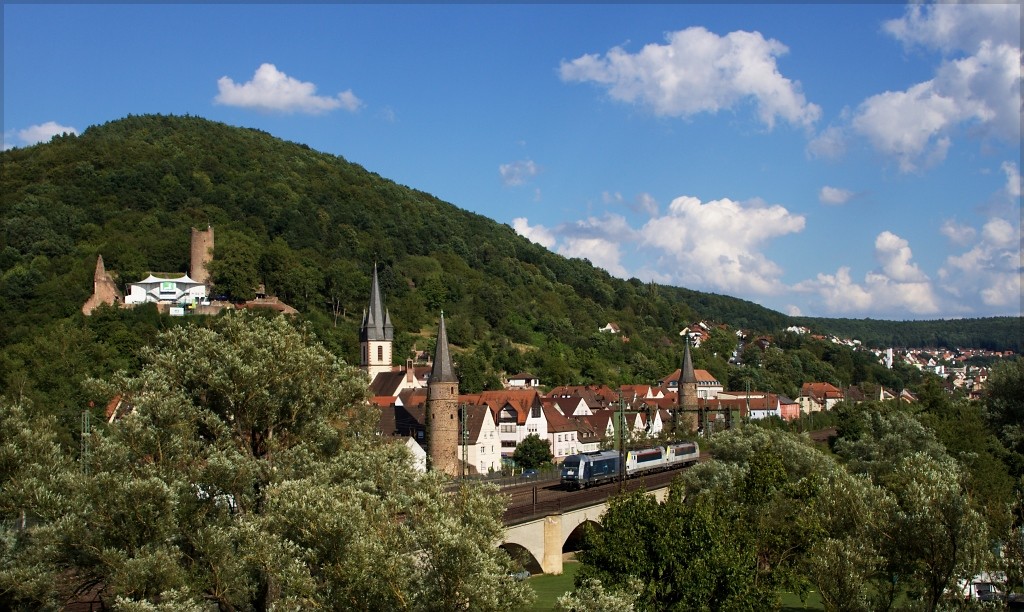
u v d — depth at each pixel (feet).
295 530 111.45
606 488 249.14
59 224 586.45
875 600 116.78
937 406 337.52
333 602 103.60
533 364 612.70
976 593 126.52
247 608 130.11
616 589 109.19
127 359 414.00
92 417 289.53
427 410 338.34
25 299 476.54
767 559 150.10
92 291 504.02
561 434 422.41
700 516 121.29
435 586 97.40
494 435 378.12
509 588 101.09
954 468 182.50
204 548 117.39
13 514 123.13
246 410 149.48
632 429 436.76
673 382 636.07
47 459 135.03
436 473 131.03
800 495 153.69
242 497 136.26
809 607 175.63
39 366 363.76
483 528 108.58
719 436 235.40
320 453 151.53
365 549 101.40
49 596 115.96
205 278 604.49
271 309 556.92
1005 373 280.72
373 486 129.59
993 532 116.06
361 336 479.82
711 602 119.14
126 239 597.93
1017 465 254.27
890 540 114.01
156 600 111.86
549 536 185.57
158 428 134.62
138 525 117.91
